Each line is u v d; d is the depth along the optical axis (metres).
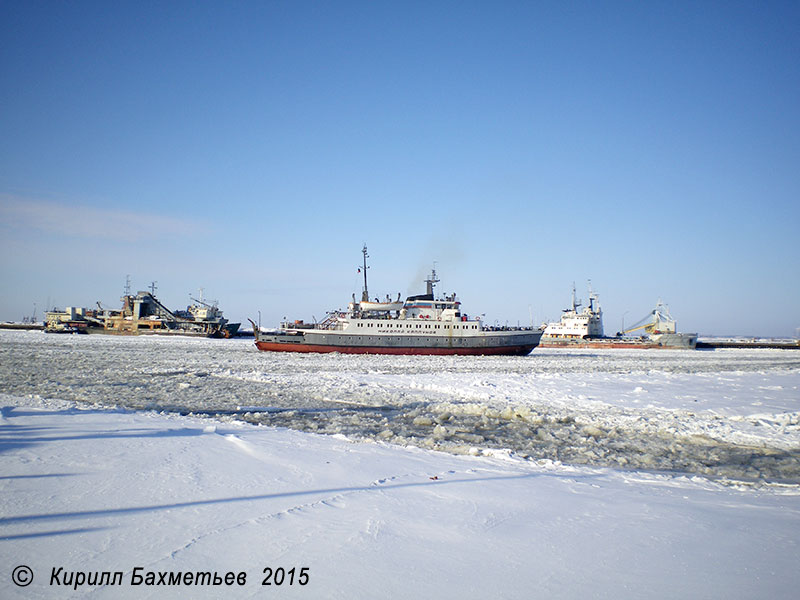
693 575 5.98
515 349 76.88
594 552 6.64
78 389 28.47
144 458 11.24
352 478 10.17
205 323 132.88
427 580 5.67
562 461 14.54
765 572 6.10
